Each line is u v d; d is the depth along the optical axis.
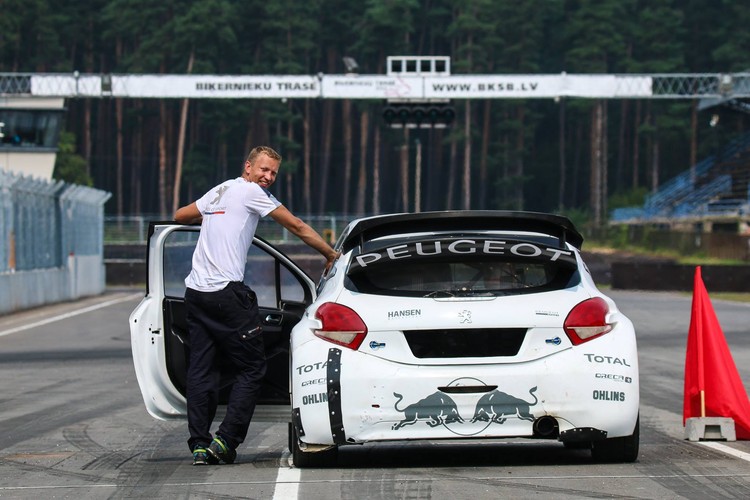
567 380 24.53
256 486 24.59
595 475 25.41
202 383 27.02
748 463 27.19
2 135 189.00
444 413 24.47
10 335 79.75
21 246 111.00
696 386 31.95
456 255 25.19
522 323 24.66
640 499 22.70
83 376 53.88
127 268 176.00
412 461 27.94
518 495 23.16
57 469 27.83
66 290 126.62
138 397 45.22
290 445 28.62
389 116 163.50
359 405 24.64
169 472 26.92
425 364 24.64
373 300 25.08
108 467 28.05
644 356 62.47
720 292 149.00
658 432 34.12
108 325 89.12
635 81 171.12
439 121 163.38
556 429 24.64
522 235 26.75
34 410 41.06
